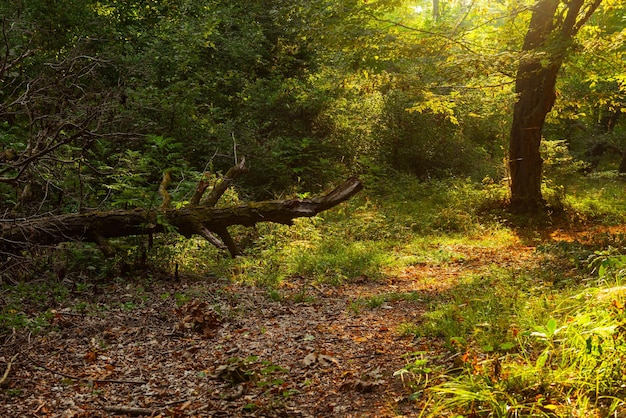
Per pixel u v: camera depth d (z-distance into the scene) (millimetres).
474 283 8961
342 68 17844
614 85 23234
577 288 7379
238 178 15195
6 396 5125
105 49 13555
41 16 13125
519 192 16531
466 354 4984
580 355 4656
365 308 8203
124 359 6078
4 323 6379
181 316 7309
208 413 4957
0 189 8438
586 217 16969
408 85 15414
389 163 20688
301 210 7992
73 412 4918
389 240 13367
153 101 13422
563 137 29328
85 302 7469
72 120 7840
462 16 15617
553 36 13781
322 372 5820
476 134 25312
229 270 9820
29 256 7523
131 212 8141
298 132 18344
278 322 7461
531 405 4352
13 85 10617
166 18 18797
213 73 17969
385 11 15445
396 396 5113
